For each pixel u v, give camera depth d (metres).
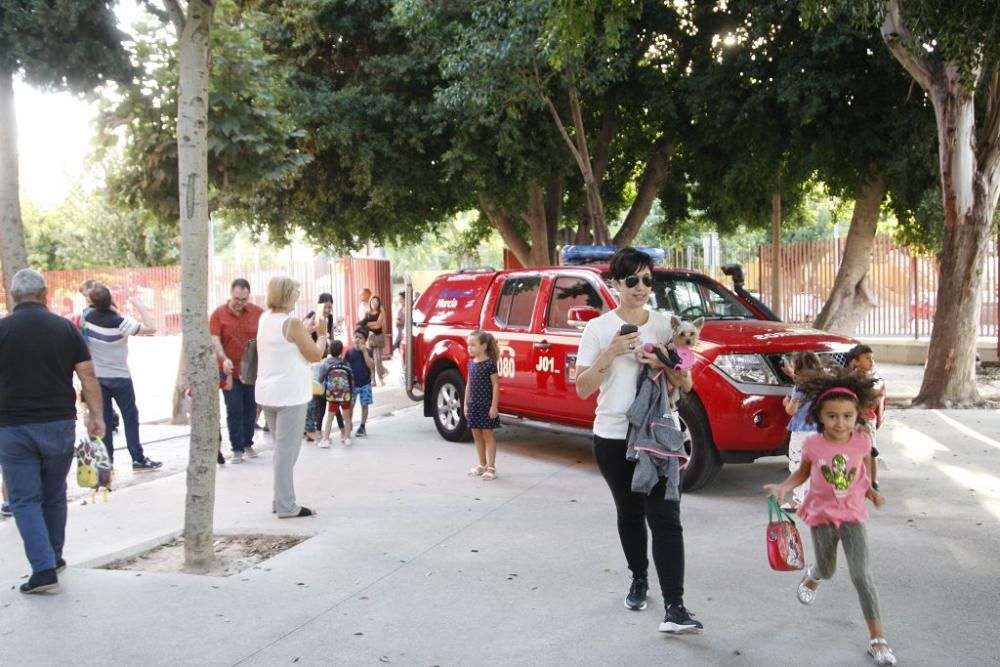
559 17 10.02
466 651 4.20
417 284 35.09
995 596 4.75
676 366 4.29
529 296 9.19
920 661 3.95
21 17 6.98
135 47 8.64
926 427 10.02
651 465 4.22
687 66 15.35
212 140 8.98
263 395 6.75
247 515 6.89
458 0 14.26
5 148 7.11
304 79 15.53
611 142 18.22
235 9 9.83
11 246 7.14
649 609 4.68
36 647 4.32
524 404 8.94
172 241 39.41
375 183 15.71
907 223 15.55
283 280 6.76
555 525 6.40
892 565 5.30
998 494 6.97
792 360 6.34
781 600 4.79
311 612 4.73
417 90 15.62
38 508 5.18
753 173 15.73
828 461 4.16
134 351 25.22
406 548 5.88
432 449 9.70
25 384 5.12
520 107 14.15
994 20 7.95
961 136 11.01
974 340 11.48
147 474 8.73
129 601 4.94
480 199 17.34
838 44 12.52
